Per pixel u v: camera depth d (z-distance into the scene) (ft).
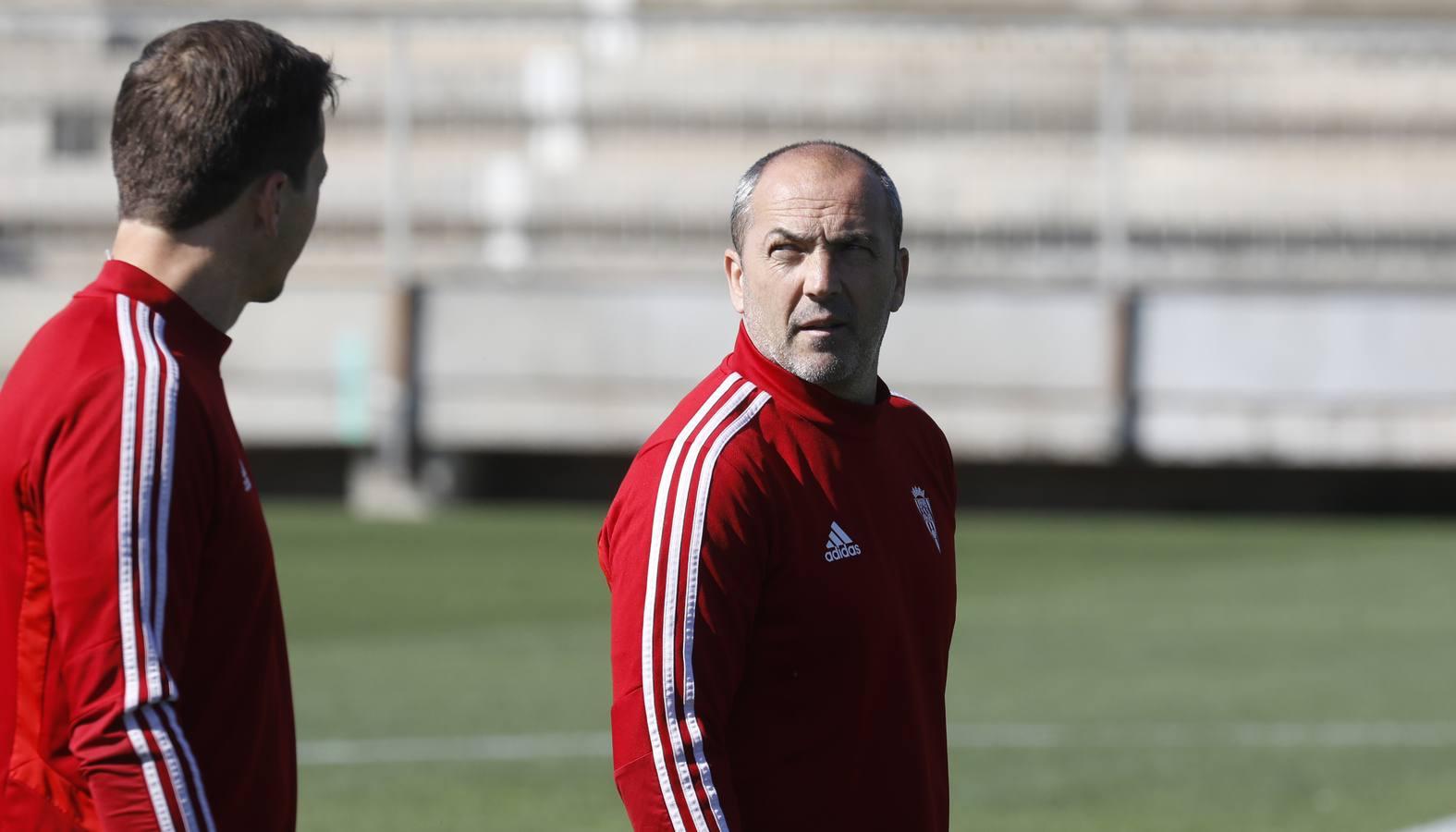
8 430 26.25
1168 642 117.08
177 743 24.93
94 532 25.18
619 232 215.10
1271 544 169.17
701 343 194.18
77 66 210.79
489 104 220.02
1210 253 204.54
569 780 76.28
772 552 30.12
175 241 27.66
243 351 197.36
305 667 105.50
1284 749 84.43
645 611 29.22
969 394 192.24
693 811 28.63
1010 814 70.90
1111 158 202.08
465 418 196.03
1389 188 204.95
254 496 27.55
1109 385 190.70
